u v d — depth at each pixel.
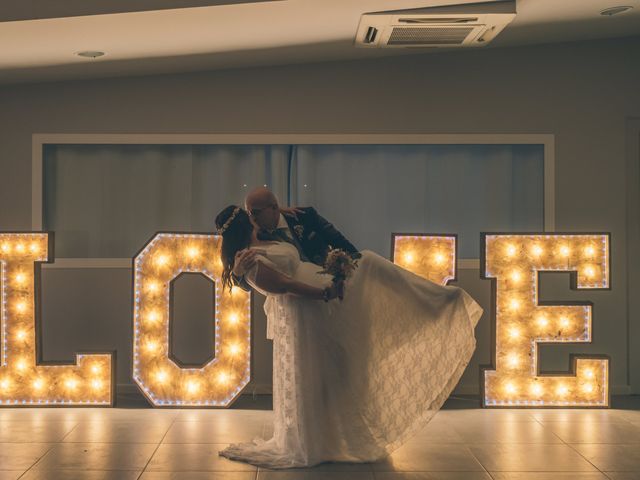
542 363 5.91
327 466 4.06
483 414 5.22
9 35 4.42
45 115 5.90
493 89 5.93
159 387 5.32
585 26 5.43
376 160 5.95
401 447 4.41
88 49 4.86
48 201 5.95
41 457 4.18
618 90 5.93
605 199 5.94
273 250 4.14
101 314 5.90
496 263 5.35
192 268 5.32
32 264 5.33
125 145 5.95
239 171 5.95
